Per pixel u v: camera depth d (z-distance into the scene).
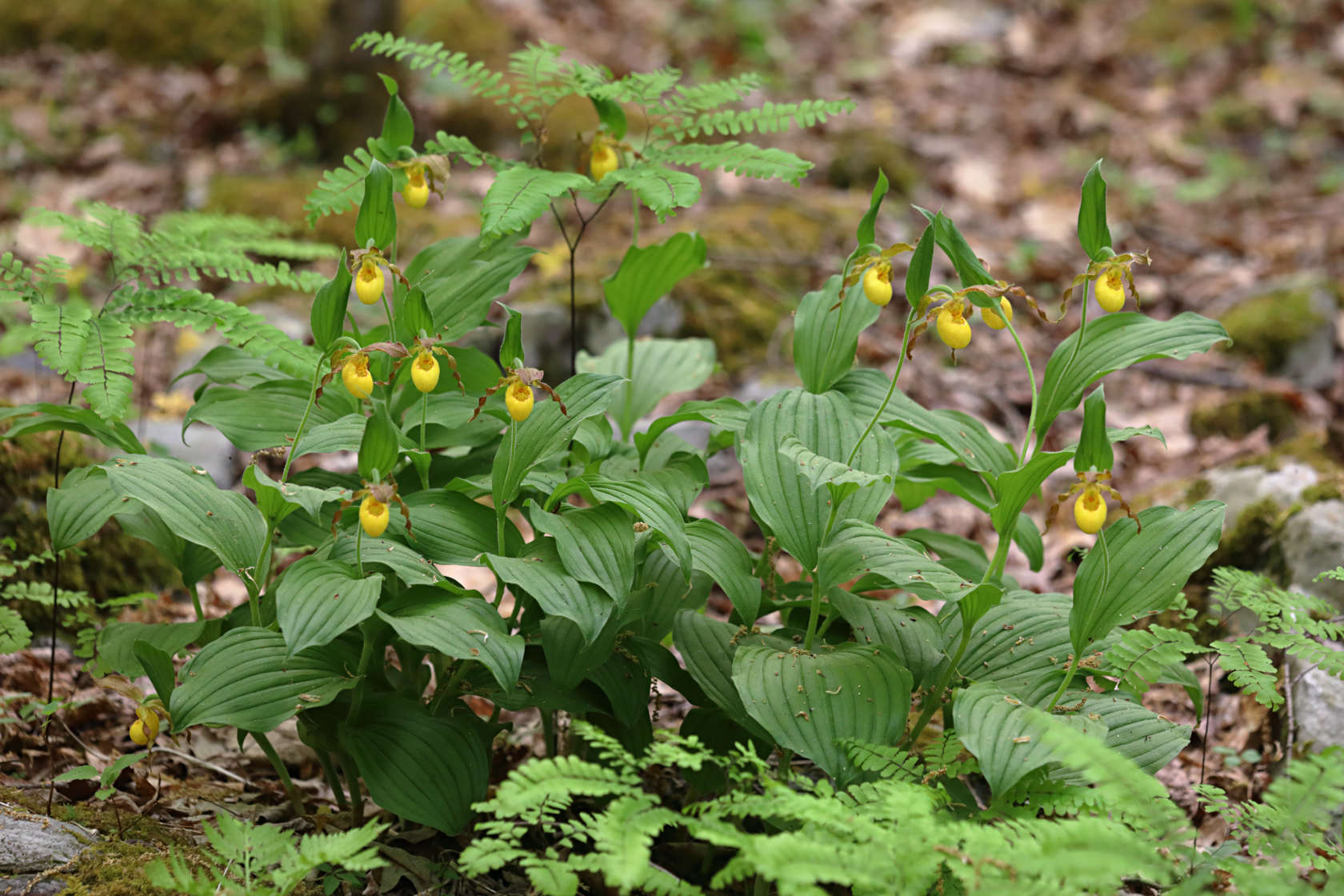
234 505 3.16
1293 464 5.01
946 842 2.41
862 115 10.99
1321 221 9.37
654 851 3.52
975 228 9.02
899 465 3.54
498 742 4.00
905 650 3.24
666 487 3.41
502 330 6.62
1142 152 10.84
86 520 3.20
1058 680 3.14
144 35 10.57
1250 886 2.32
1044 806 2.82
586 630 2.88
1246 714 4.26
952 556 3.67
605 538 3.03
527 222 3.19
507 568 2.92
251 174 8.84
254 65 10.48
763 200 8.69
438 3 11.08
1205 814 3.78
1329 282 7.53
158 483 3.05
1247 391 6.60
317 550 3.22
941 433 3.30
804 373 3.46
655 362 4.43
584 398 3.10
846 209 8.66
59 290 7.04
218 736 4.06
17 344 4.97
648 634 3.42
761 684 2.96
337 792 3.55
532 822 2.65
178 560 3.49
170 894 2.86
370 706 3.22
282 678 3.00
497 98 3.72
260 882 2.76
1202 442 6.37
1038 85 12.39
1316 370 7.08
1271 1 13.80
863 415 3.34
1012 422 6.71
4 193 8.39
